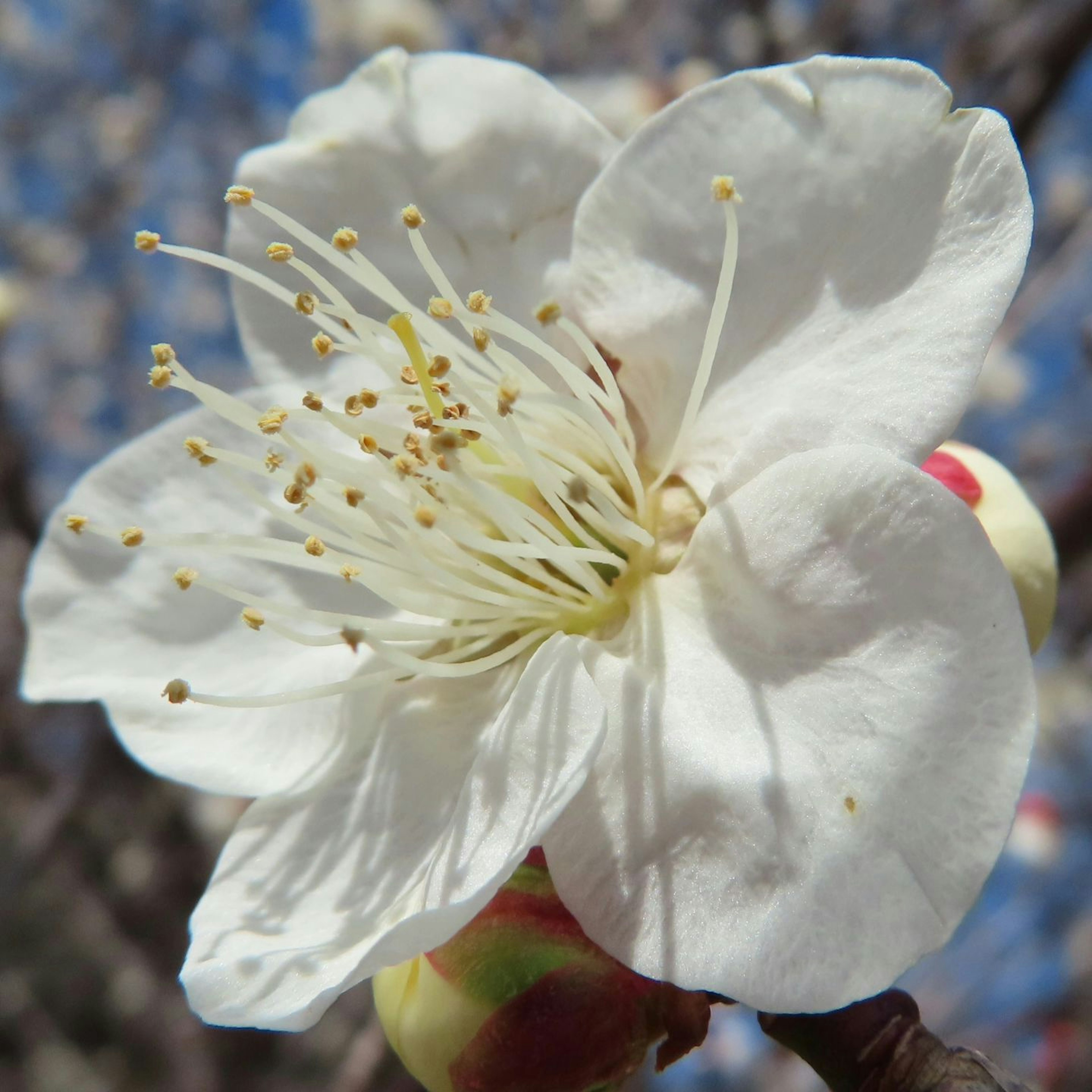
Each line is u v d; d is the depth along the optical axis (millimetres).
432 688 46
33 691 50
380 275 45
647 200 46
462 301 50
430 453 45
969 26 113
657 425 47
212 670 50
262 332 52
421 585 46
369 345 45
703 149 45
